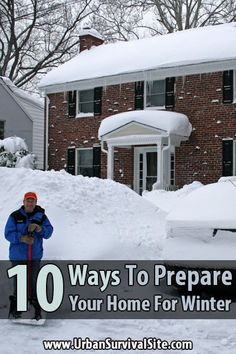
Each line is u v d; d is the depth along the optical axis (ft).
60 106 79.05
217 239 21.29
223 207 22.03
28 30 133.49
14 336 18.19
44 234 19.99
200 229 21.76
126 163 71.77
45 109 80.43
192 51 67.62
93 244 26.17
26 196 19.84
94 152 74.79
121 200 32.89
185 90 67.41
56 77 79.15
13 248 19.94
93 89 76.07
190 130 66.49
